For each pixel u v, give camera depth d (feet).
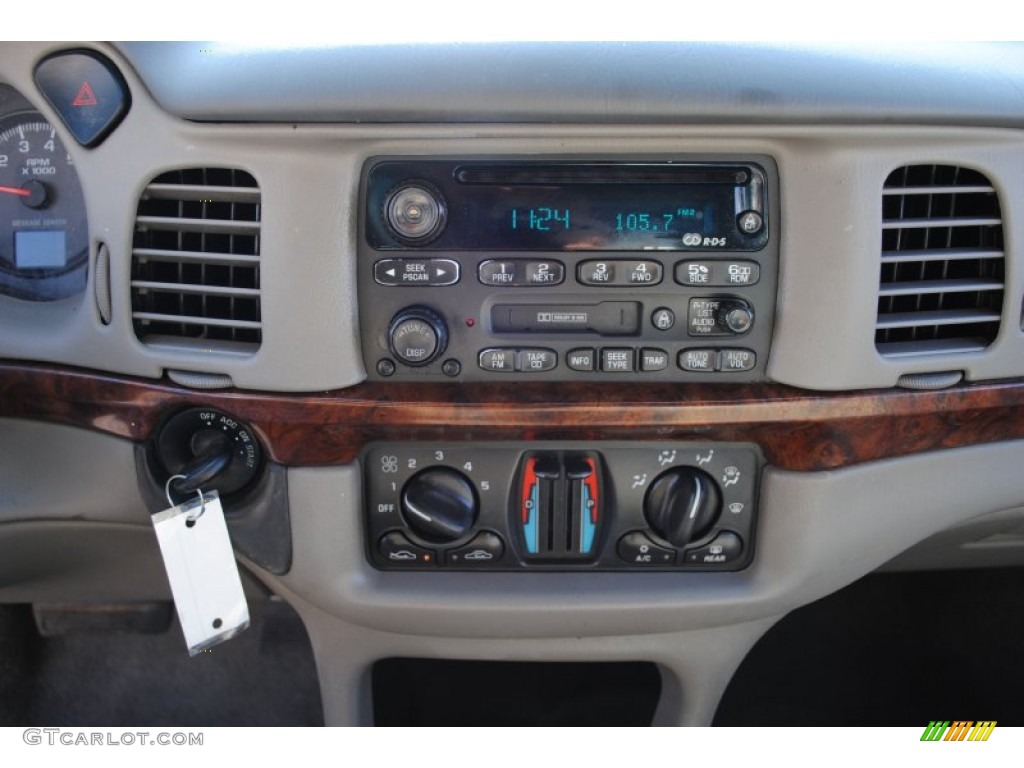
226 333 3.54
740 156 3.31
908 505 3.74
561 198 3.34
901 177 3.40
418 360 3.38
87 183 3.45
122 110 3.35
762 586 3.72
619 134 3.22
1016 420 3.70
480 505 3.65
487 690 5.17
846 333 3.37
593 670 5.17
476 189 3.33
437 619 3.73
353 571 3.69
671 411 3.43
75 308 3.82
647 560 3.72
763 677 5.62
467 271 3.36
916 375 3.51
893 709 5.41
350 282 3.35
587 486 3.63
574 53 3.23
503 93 3.15
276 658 5.89
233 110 3.22
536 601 3.68
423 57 3.21
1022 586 5.65
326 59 3.24
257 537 3.69
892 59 3.35
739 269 3.37
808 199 3.29
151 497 3.78
